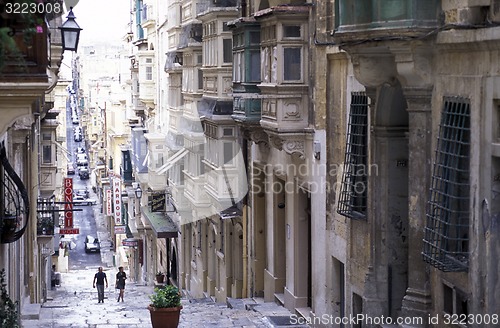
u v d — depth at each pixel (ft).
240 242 118.62
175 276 169.17
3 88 51.29
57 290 186.09
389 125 69.62
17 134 88.12
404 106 68.59
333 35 65.77
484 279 53.47
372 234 71.15
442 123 59.00
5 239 69.10
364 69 64.64
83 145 464.24
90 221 340.18
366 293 71.10
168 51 149.28
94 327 86.48
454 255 57.41
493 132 52.70
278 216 102.47
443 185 58.59
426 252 59.72
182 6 138.92
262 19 91.61
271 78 90.12
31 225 111.24
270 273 104.78
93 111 384.68
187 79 135.85
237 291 119.34
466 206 56.80
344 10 62.85
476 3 54.13
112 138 255.91
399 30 58.54
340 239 80.74
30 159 112.27
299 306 94.43
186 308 110.22
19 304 86.79
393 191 70.33
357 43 62.64
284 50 88.17
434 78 60.54
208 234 137.49
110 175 270.05
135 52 193.16
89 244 290.97
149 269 197.67
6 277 75.15
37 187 133.90
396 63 61.00
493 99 52.49
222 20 114.42
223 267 126.31
